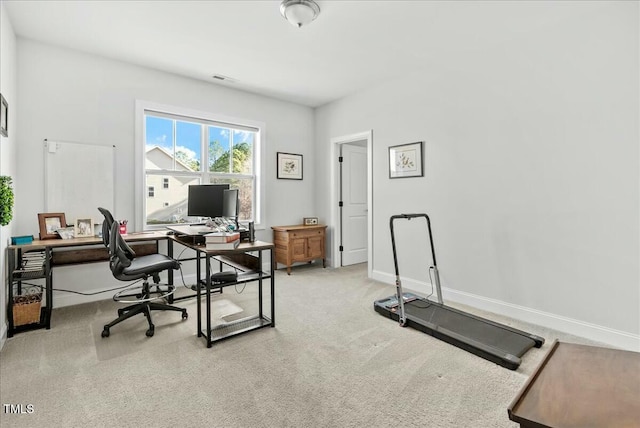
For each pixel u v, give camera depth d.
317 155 5.31
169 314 3.00
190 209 3.60
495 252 3.09
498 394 1.79
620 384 1.02
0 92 2.36
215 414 1.62
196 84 4.05
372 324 2.78
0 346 2.28
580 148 2.54
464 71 3.30
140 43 3.09
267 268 4.81
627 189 2.33
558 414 0.87
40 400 1.71
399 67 3.64
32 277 2.61
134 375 1.96
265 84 4.21
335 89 4.42
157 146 3.88
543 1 2.37
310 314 3.02
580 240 2.56
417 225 3.78
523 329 2.69
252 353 2.26
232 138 4.52
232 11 2.55
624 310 2.36
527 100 2.84
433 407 1.68
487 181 3.14
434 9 2.50
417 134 3.76
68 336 2.51
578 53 2.54
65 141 3.21
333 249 5.07
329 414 1.62
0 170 2.37
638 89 2.27
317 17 2.61
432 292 3.50
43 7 2.49
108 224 2.66
